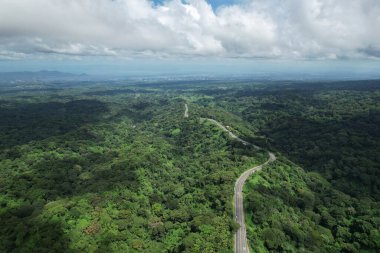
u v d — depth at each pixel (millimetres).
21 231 124125
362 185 191000
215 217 139375
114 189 168250
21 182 174375
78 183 183000
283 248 127312
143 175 197875
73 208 141250
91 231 128250
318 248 136375
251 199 151750
